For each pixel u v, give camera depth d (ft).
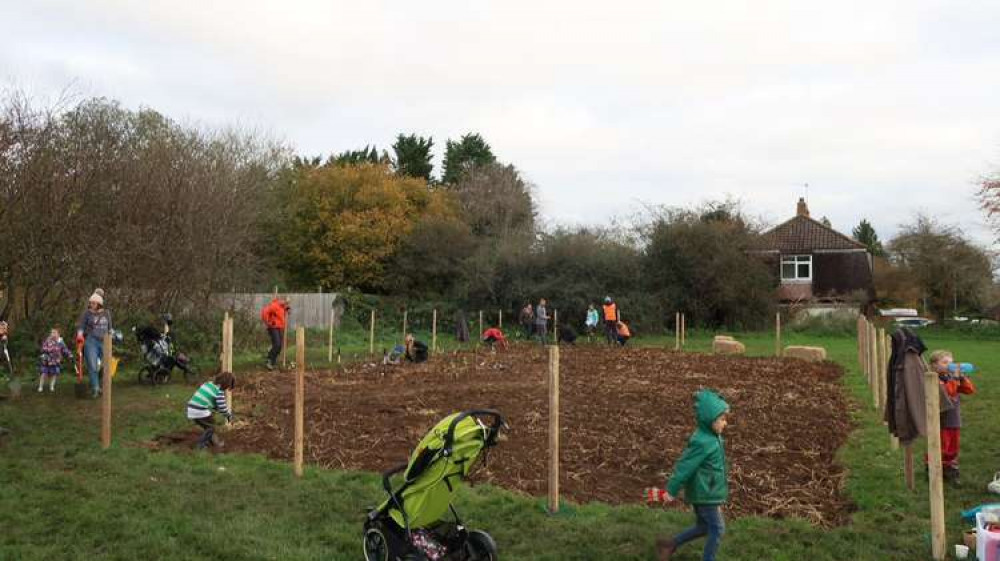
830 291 164.14
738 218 143.54
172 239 80.07
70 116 76.07
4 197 68.44
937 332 140.26
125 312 73.77
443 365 78.84
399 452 37.76
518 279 135.54
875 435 42.52
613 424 44.91
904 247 162.20
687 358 88.69
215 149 97.76
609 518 27.71
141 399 52.24
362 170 154.40
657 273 140.56
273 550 24.26
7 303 69.87
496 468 34.45
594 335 129.29
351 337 116.57
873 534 26.09
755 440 41.50
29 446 37.96
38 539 25.11
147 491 30.48
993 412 48.62
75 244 72.33
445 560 22.39
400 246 147.33
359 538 25.38
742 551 24.52
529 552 24.45
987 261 156.87
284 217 148.36
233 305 88.79
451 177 229.04
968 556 23.80
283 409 49.32
